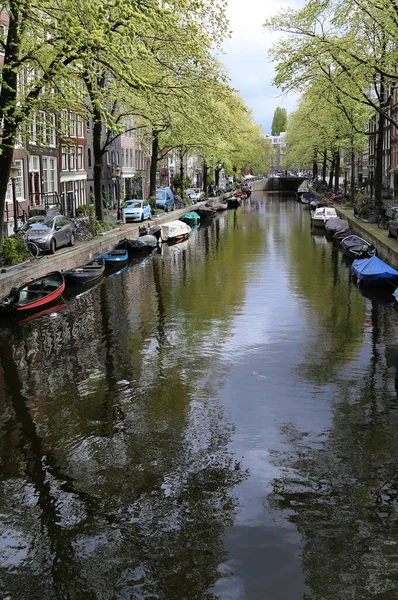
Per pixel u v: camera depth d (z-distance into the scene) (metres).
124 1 12.92
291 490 7.50
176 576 6.07
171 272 23.66
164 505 7.23
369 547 6.43
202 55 18.89
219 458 8.34
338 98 26.58
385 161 60.53
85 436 9.10
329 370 11.87
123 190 54.59
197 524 6.85
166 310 16.95
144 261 26.81
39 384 11.33
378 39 21.70
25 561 6.31
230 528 6.76
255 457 8.34
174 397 10.56
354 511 7.04
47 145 19.02
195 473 7.94
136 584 5.98
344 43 21.20
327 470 7.97
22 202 29.89
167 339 14.06
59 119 20.00
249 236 36.62
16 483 7.78
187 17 18.19
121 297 18.83
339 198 54.69
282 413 9.81
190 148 48.44
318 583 5.93
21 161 29.92
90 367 12.20
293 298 18.44
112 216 36.47
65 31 14.49
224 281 21.44
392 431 9.12
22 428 9.43
